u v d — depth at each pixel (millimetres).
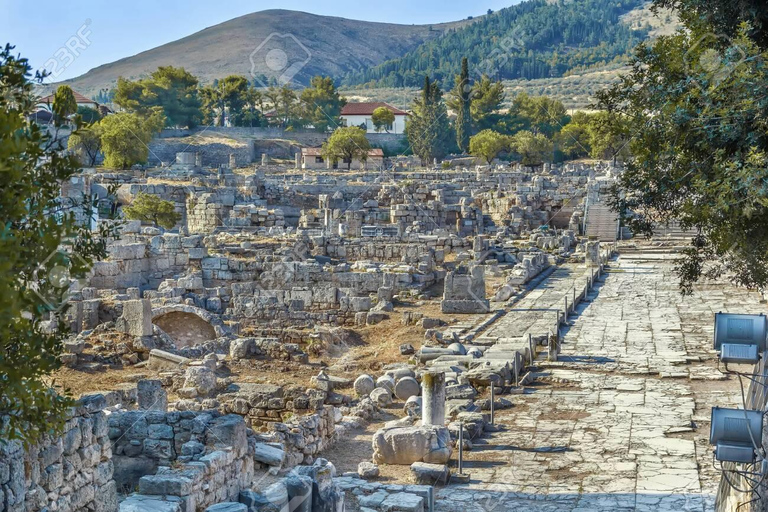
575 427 27859
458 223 89625
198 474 18031
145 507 16750
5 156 9352
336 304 52281
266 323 49844
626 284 60594
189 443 19688
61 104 11359
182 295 51406
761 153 17578
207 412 20781
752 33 19469
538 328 45406
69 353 36031
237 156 147750
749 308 49312
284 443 23922
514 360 34719
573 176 107688
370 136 177625
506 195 99938
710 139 19062
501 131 174375
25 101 10953
